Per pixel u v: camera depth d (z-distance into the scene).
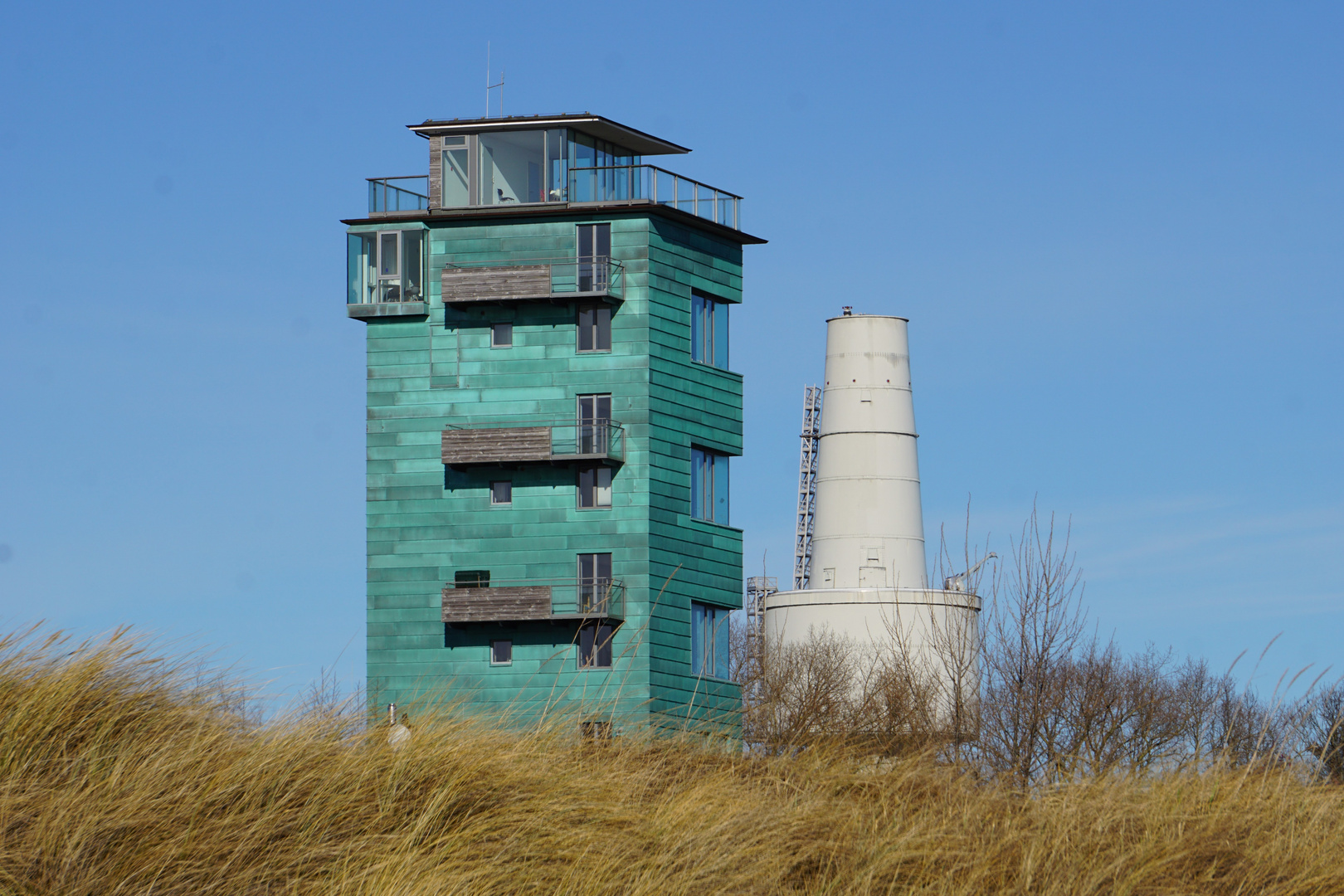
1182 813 30.09
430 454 106.50
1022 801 31.30
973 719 55.56
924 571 138.25
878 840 27.42
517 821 24.97
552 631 103.75
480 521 105.50
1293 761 32.72
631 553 103.19
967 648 68.62
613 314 105.25
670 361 106.25
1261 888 27.67
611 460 103.31
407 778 25.17
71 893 20.88
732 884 24.94
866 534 136.75
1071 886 26.77
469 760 25.92
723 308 111.62
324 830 23.48
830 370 140.75
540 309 106.19
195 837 22.41
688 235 108.56
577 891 23.80
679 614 104.88
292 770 24.30
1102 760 38.62
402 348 107.69
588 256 105.75
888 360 139.38
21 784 22.17
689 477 107.06
